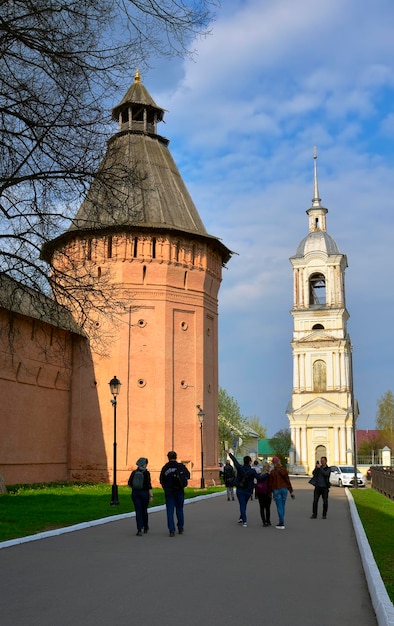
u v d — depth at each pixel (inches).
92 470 1496.1
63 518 750.5
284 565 472.1
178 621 309.7
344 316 3358.8
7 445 1259.8
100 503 972.6
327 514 942.4
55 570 434.9
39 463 1384.1
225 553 523.8
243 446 3954.2
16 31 512.1
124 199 649.0
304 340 3280.0
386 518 856.9
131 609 331.0
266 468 780.6
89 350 1537.9
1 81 541.3
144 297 1550.2
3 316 1187.9
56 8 516.7
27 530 639.1
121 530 673.0
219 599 357.4
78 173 579.2
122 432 1491.1
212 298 1717.5
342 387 3216.0
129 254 1541.6
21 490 1164.5
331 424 3169.3
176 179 1756.9
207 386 1644.9
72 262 687.7
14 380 1286.9
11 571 430.3
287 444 4761.3
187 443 1551.4
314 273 3380.9
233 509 995.3
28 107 551.2
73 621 307.0
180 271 1595.7
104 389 1518.2
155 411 1513.3
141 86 1817.2
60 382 1488.7
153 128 1825.8
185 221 1649.9
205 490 1423.5
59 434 1481.3
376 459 3860.7
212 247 1710.1
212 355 1699.1
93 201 611.8
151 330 1545.3
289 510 1021.8
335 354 3248.0
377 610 320.8
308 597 368.2
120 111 1807.3
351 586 401.7
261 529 716.7
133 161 692.7
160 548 543.2
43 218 609.6
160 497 1162.0
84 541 583.8
